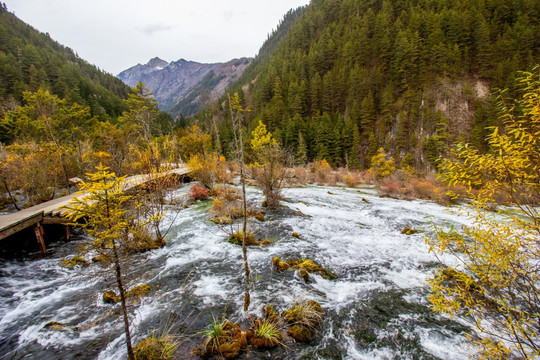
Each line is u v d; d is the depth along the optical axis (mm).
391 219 11320
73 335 4125
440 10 70312
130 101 33906
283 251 7551
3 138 17969
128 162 12375
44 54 82062
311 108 66062
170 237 8609
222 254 7309
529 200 2312
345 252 7555
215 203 11617
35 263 6996
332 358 3623
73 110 16812
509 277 2545
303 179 26750
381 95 57219
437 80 53062
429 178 24953
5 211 11516
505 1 60344
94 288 5570
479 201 2611
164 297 5160
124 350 3762
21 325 4418
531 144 2193
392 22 76500
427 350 3766
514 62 47000
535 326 2805
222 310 4695
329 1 102375
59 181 15586
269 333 3910
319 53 82688
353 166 45000
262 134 11820
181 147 25672
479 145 36938
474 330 4105
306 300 4887
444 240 2865
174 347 3719
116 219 2947
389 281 5855
